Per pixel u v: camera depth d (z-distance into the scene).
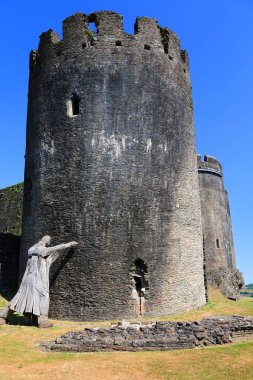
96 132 16.39
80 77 17.06
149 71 17.34
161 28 18.56
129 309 14.95
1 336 12.02
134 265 15.52
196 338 10.40
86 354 9.84
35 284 13.72
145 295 15.35
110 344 10.22
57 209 16.27
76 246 15.58
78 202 15.95
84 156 16.27
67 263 15.52
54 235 16.08
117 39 17.30
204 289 18.36
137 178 16.19
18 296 13.71
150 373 8.52
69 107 17.06
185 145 18.16
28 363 9.36
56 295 15.40
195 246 17.66
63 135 16.83
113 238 15.52
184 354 9.60
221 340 10.52
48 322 13.52
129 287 15.19
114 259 15.34
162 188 16.59
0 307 15.97
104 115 16.53
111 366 8.90
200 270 17.92
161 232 16.16
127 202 15.89
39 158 17.31
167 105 17.56
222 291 24.52
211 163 32.09
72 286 15.26
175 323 11.29
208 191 31.12
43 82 18.05
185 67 19.58
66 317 15.02
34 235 16.73
